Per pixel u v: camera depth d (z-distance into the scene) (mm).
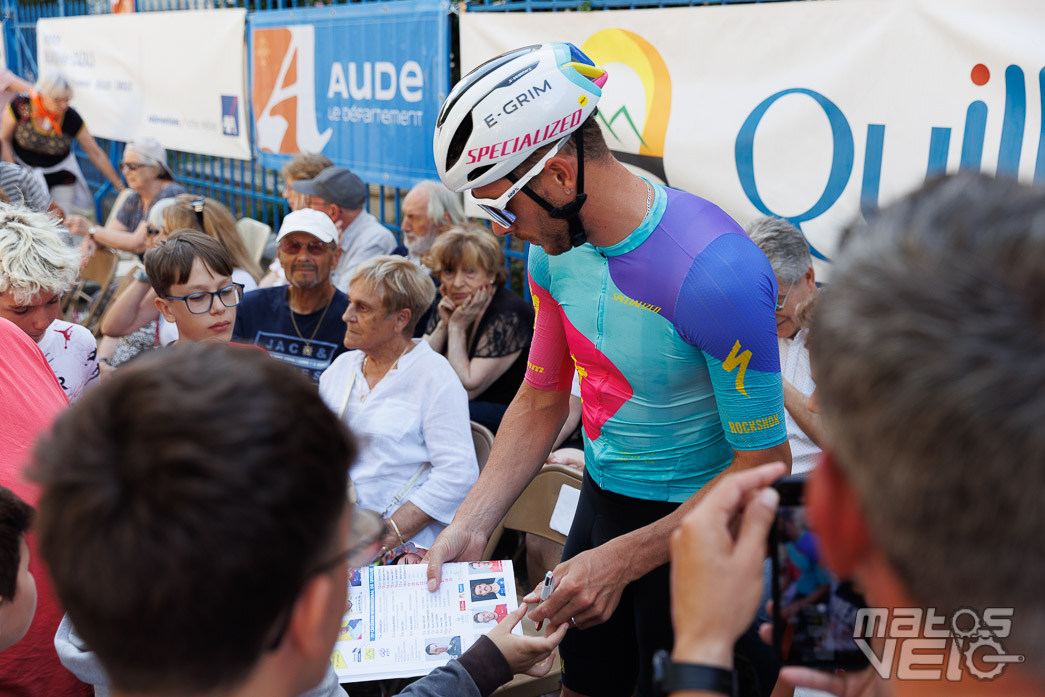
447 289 3471
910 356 507
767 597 1661
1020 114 2574
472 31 4062
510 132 1537
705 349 1633
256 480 652
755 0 3312
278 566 670
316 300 3496
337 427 751
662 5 3574
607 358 1788
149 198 5629
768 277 1624
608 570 1659
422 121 4480
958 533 509
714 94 3275
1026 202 533
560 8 3852
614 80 3559
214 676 682
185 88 6117
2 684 1587
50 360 2730
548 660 1622
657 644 1890
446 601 1683
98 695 1510
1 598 1184
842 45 2928
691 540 746
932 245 539
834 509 622
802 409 2354
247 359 736
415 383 2713
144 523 632
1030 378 479
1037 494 480
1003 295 502
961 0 2645
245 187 6246
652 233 1646
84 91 7309
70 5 7613
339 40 4855
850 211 2990
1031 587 504
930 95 2758
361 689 2748
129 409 673
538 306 1973
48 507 671
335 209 4414
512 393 3535
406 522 2592
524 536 3223
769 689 1727
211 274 2631
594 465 1975
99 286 5680
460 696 1305
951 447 494
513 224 1696
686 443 1813
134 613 644
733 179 3285
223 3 6285
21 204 2932
